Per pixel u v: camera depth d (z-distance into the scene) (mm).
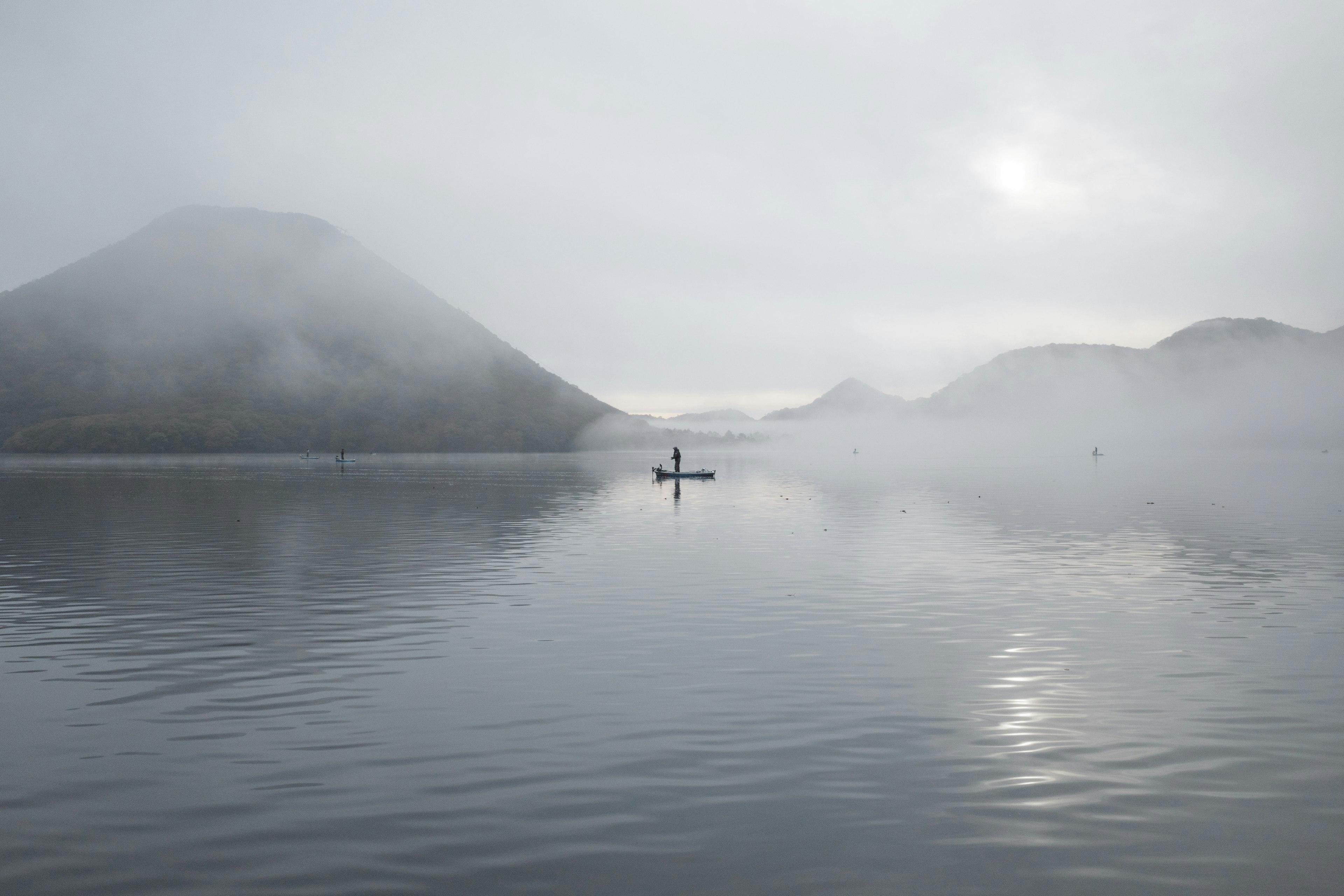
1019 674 18781
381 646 21500
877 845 10922
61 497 79625
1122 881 10062
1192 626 23453
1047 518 55719
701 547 41531
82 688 17969
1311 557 37094
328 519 56906
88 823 11680
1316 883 10016
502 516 59375
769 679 18516
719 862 10492
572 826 11508
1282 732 15039
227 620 24719
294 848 10938
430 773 13344
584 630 23281
